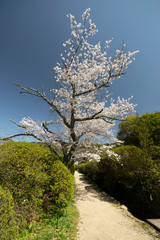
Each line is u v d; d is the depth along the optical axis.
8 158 3.43
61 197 3.70
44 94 6.48
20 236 2.60
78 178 14.61
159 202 4.43
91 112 8.23
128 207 5.68
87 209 5.04
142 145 6.09
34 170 3.53
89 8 5.31
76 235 3.06
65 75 6.33
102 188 9.22
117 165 7.21
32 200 3.28
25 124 6.39
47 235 2.80
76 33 5.90
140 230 3.51
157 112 14.20
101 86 6.26
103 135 7.53
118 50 5.68
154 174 4.79
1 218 2.24
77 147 7.23
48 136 6.57
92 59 6.56
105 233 3.29
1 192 2.52
